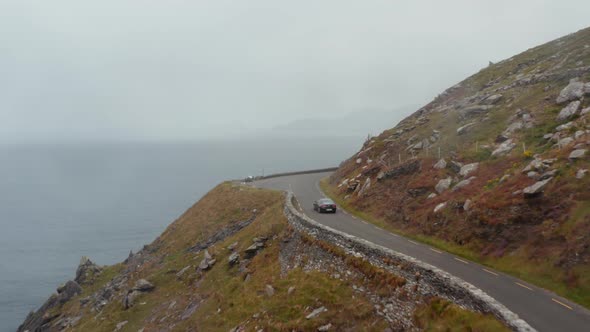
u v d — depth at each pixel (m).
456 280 18.33
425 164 42.72
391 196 41.41
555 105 40.53
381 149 59.44
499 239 25.89
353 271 25.02
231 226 50.53
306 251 30.80
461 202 31.12
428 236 31.25
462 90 69.56
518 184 28.45
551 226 23.64
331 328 21.89
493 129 43.44
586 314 17.69
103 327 39.09
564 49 60.22
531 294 20.06
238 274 35.78
